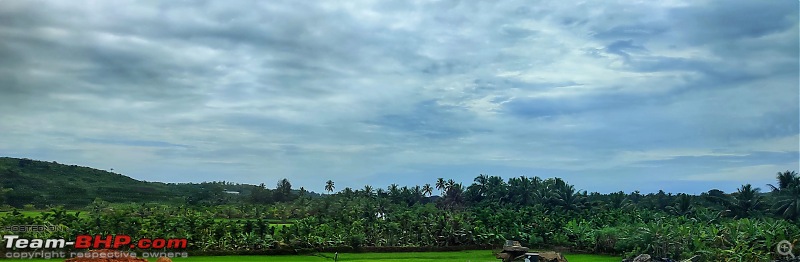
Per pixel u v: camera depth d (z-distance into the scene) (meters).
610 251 98.88
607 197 163.75
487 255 92.69
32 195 160.88
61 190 172.88
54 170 191.75
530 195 155.75
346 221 107.56
